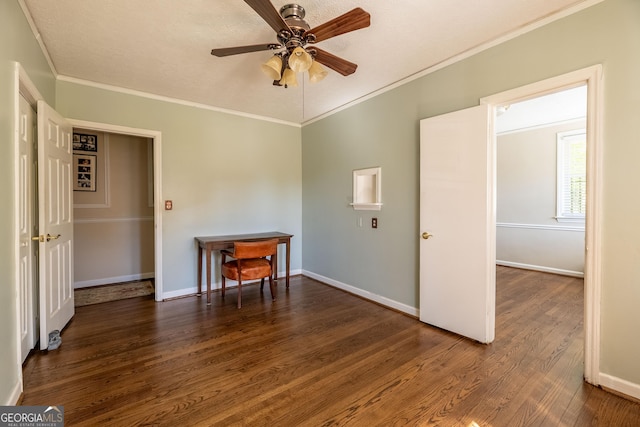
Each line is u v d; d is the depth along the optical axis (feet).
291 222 15.25
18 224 5.61
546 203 16.06
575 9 6.23
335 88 10.74
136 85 10.39
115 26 6.95
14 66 5.53
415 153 9.71
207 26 6.97
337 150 13.05
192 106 12.14
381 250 11.05
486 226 7.82
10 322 5.34
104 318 9.75
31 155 7.22
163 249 11.66
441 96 8.84
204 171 12.53
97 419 5.13
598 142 5.92
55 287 8.10
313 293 12.51
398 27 7.03
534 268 16.49
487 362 7.04
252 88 10.69
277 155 14.66
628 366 5.72
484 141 7.75
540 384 6.18
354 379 6.37
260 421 5.13
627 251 5.68
